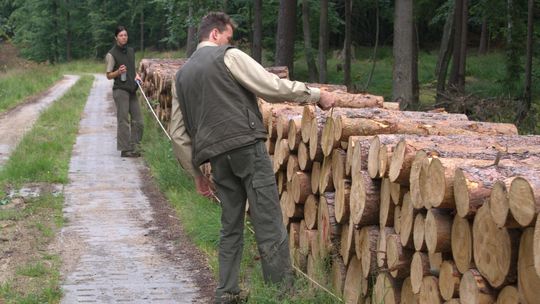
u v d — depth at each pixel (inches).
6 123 622.8
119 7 2396.7
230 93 167.8
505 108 539.8
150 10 2289.6
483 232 116.2
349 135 176.7
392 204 154.5
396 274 150.3
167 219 280.4
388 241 153.9
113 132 552.1
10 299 187.2
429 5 1355.8
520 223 102.5
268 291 175.3
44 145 445.7
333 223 184.1
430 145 146.9
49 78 1257.4
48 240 248.1
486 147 155.6
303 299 173.8
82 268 217.6
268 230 174.2
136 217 283.6
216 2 973.2
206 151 170.1
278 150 227.3
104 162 412.2
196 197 301.6
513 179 104.4
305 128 202.8
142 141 454.0
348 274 177.6
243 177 171.5
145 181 358.3
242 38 1165.7
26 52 2444.6
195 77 170.2
